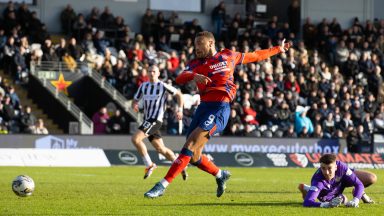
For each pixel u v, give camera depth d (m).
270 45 50.69
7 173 28.69
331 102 46.22
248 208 15.85
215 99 15.98
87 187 22.02
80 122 40.66
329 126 44.94
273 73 46.69
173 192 20.28
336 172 15.73
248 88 43.78
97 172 30.80
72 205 16.19
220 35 52.56
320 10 58.44
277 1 58.78
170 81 42.38
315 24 58.28
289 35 52.25
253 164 39.16
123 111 42.75
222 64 16.00
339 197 15.47
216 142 39.69
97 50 46.34
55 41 49.31
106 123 41.38
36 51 43.59
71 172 30.53
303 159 40.19
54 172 30.30
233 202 17.34
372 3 59.72
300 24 57.81
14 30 44.50
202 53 16.06
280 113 43.69
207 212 14.95
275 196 19.45
